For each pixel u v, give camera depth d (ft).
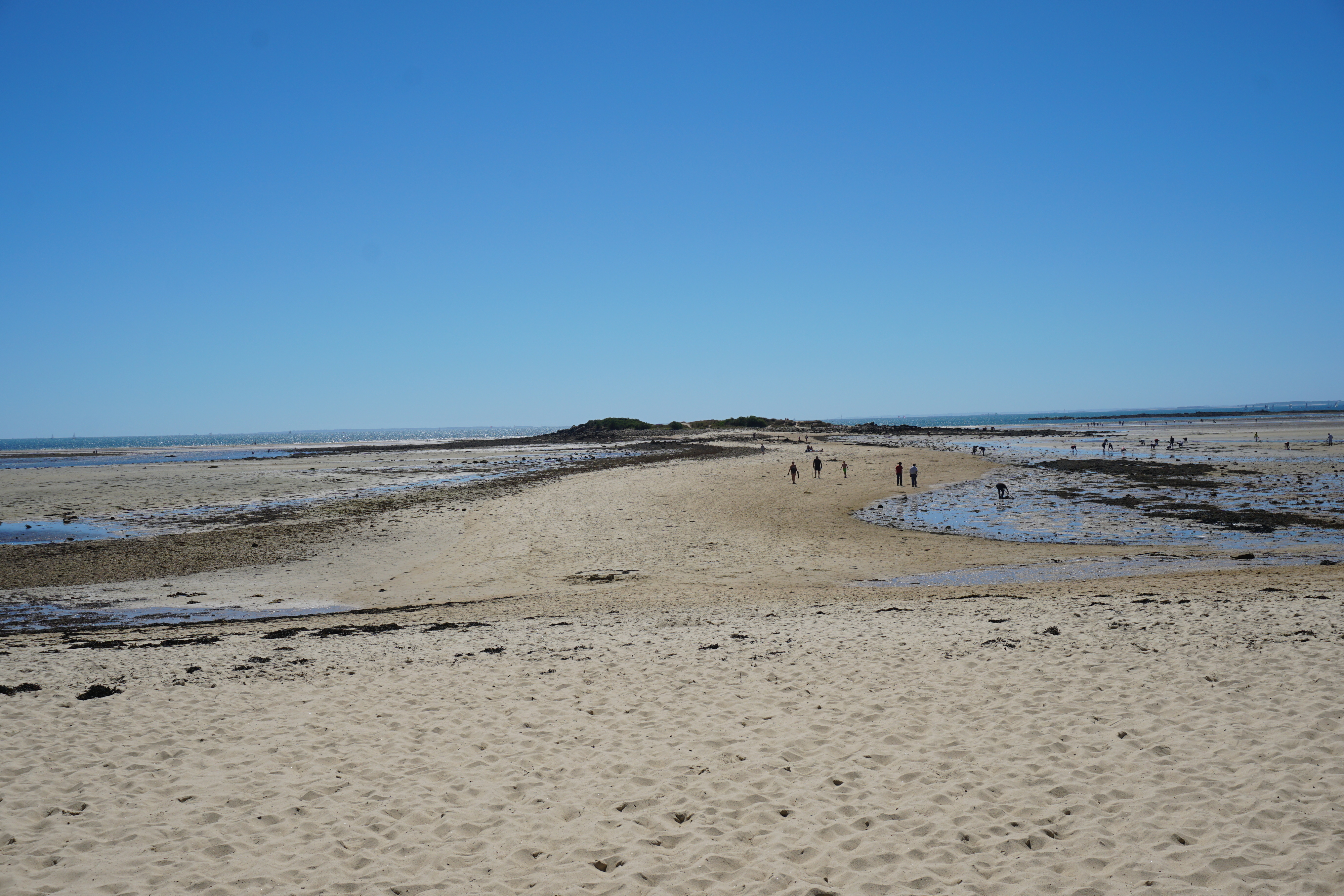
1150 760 23.07
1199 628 38.19
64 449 540.11
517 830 20.90
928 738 25.71
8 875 18.61
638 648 40.04
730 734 26.94
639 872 18.58
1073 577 66.03
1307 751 22.77
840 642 39.40
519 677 35.04
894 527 98.78
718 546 84.94
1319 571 60.59
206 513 124.06
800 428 436.76
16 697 33.45
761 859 19.10
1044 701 28.55
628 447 311.88
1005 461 198.59
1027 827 19.99
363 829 21.03
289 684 34.91
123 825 21.26
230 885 18.33
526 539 90.12
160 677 36.78
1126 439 312.50
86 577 76.23
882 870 18.39
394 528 99.91
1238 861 17.76
